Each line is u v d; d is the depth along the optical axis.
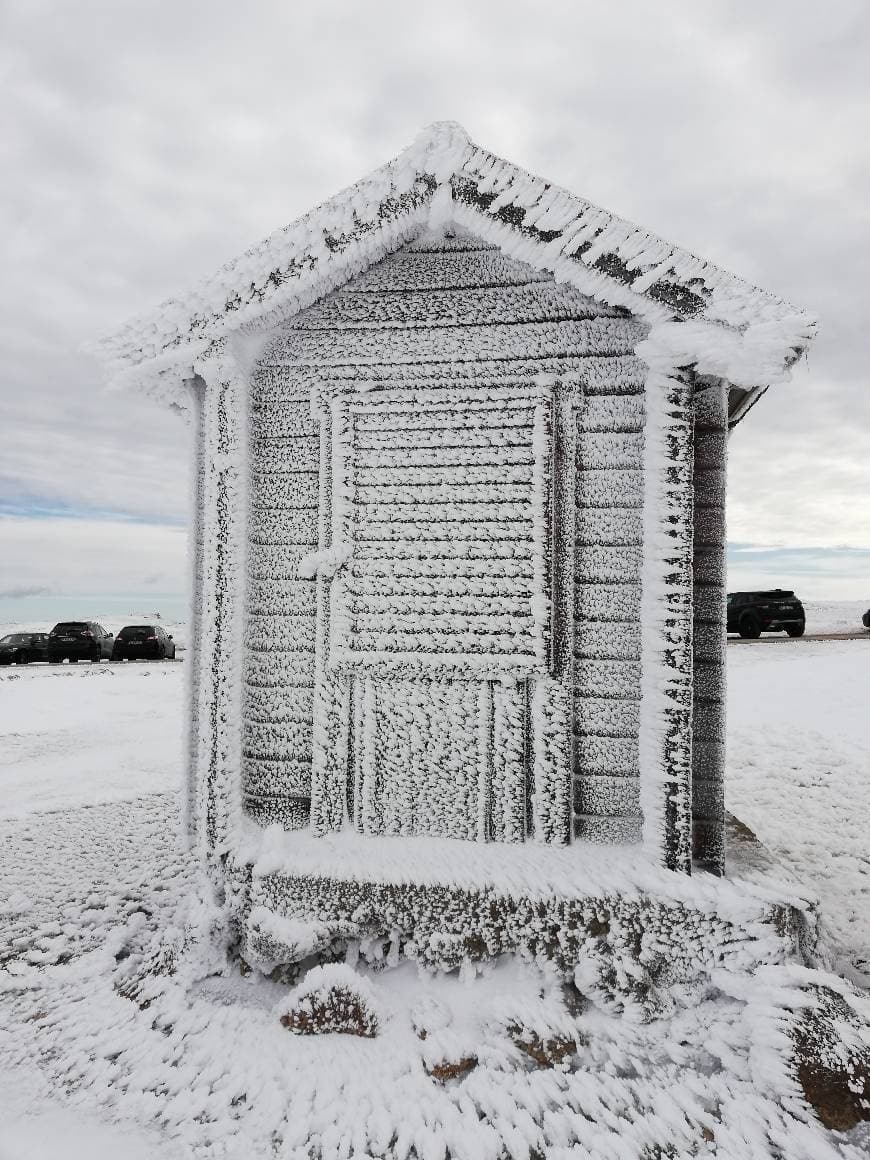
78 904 3.47
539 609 2.91
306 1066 2.27
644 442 2.86
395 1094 2.14
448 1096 2.13
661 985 2.55
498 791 2.93
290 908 2.75
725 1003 2.48
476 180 2.66
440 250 3.09
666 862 2.68
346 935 2.75
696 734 2.88
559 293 2.98
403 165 2.69
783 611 17.56
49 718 9.16
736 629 17.92
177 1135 1.99
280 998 2.64
